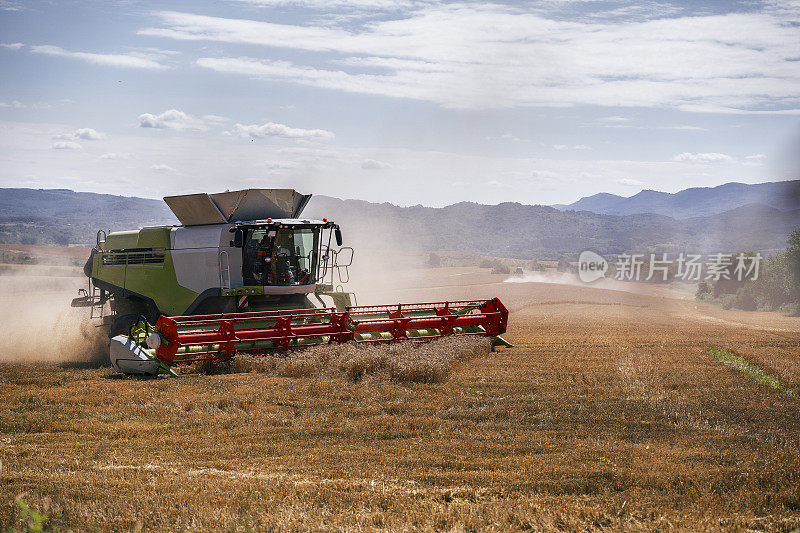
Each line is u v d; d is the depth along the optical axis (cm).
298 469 802
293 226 1808
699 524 620
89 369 1631
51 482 730
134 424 1041
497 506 658
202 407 1169
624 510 662
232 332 1525
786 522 632
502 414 1147
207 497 678
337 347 1598
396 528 601
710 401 1318
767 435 1017
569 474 779
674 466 820
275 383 1380
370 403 1226
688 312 7744
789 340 3100
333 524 611
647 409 1205
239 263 1781
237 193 1795
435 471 800
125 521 616
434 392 1346
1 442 935
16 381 1422
